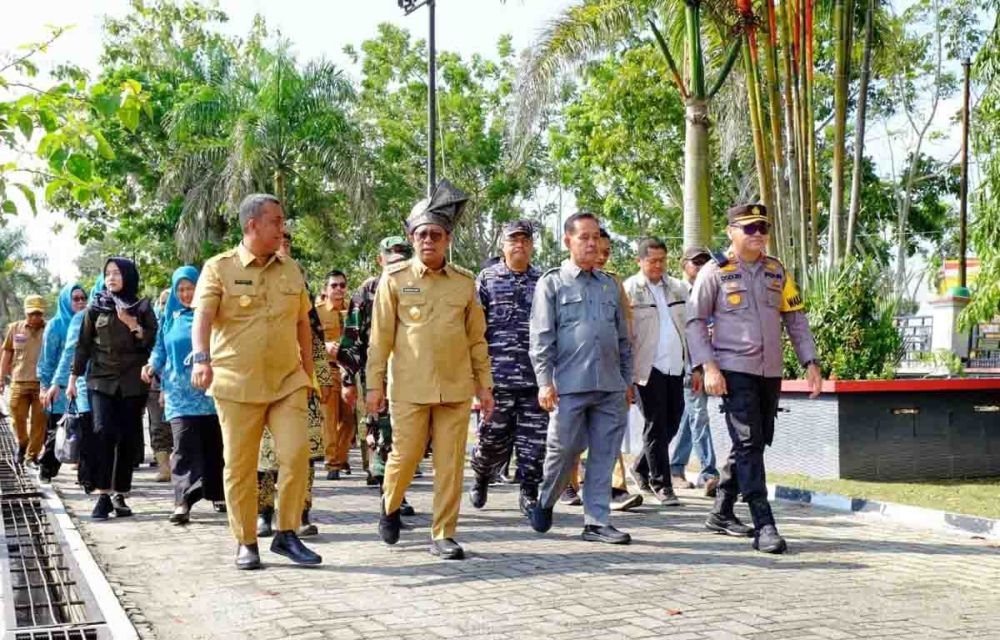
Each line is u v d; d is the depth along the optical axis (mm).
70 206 30781
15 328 12219
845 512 8219
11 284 56844
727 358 6637
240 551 5988
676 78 15203
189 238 28766
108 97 4734
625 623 4648
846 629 4555
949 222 38000
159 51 33438
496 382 7547
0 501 8734
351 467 11953
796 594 5234
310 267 33531
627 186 31719
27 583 5582
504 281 7617
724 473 7047
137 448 8086
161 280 33531
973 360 19781
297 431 5996
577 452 6746
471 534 7125
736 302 6645
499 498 8992
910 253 37469
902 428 9898
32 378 12094
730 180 31219
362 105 38312
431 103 18078
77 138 4684
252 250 5883
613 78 28828
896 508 7879
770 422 6762
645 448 8586
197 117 28297
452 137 38219
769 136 18875
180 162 28906
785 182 16328
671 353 8523
